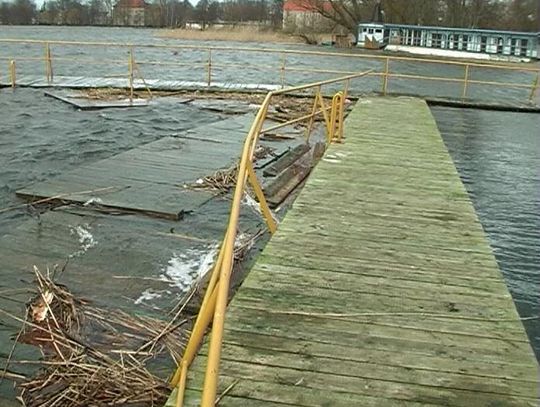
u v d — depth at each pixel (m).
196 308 4.85
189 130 12.47
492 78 34.31
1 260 5.63
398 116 13.41
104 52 41.47
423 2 59.28
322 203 6.59
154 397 3.69
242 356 3.60
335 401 3.26
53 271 5.45
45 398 3.72
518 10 63.25
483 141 13.84
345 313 4.16
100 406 3.63
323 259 5.04
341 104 10.05
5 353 4.16
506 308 4.33
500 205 9.38
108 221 6.81
